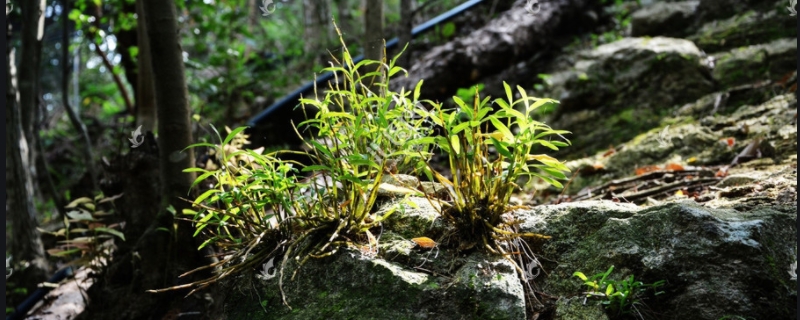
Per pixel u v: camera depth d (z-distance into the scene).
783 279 1.88
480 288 1.91
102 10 7.54
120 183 3.83
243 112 7.23
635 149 4.21
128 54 6.78
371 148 2.19
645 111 4.96
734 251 1.90
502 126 2.02
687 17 5.89
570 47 6.31
